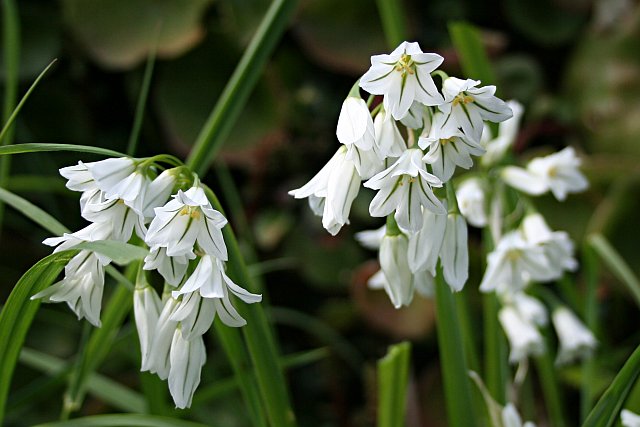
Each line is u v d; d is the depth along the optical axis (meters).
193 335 0.44
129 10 0.80
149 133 0.84
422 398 0.77
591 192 0.81
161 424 0.50
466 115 0.44
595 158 0.82
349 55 0.82
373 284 0.54
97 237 0.44
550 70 0.92
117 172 0.44
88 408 0.75
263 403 0.51
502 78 0.86
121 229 0.44
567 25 0.88
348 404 0.84
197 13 0.80
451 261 0.46
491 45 0.80
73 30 0.79
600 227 0.78
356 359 0.83
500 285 0.56
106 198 0.44
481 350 0.79
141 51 0.79
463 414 0.49
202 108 0.82
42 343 0.77
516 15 0.87
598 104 0.86
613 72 0.86
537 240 0.55
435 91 0.44
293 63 0.86
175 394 0.44
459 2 0.87
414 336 0.77
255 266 0.64
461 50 0.59
